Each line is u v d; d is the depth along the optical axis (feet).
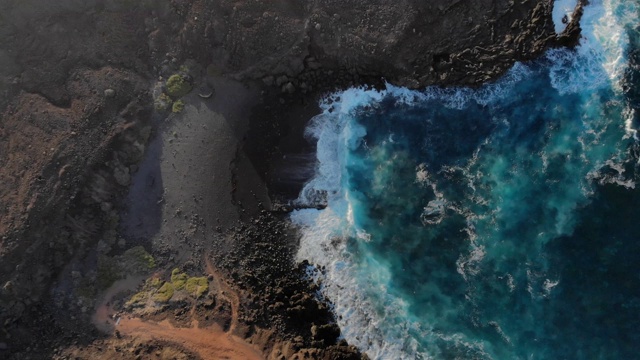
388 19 142.20
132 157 143.74
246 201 141.79
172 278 135.85
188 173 143.33
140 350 126.93
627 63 137.90
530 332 121.80
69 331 131.34
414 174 141.28
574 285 122.72
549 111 138.51
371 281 134.41
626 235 123.75
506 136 139.33
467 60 142.10
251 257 137.39
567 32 139.85
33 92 143.84
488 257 129.80
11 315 130.41
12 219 132.26
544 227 128.77
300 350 127.24
